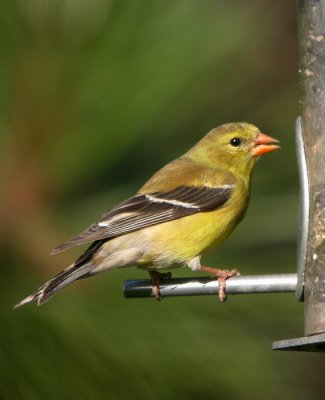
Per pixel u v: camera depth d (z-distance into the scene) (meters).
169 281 9.52
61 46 9.80
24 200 9.74
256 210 10.85
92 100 9.78
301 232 9.56
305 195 9.69
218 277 9.51
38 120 9.73
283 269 10.36
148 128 9.97
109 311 9.59
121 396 9.12
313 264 9.39
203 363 9.59
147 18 10.01
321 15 10.14
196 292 9.46
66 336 9.21
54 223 9.80
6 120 9.74
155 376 9.32
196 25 10.31
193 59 10.24
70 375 9.07
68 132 9.75
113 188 10.35
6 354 9.06
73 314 9.41
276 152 11.27
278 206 10.84
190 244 10.31
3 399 8.86
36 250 9.70
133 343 9.39
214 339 9.80
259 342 9.97
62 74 9.77
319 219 9.59
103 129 9.77
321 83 10.01
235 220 10.55
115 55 9.83
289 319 10.15
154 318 9.66
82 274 9.66
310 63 10.12
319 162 9.81
